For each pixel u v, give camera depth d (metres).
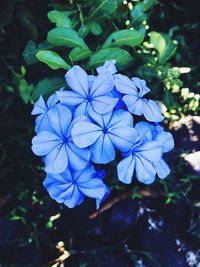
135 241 0.22
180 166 0.23
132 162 0.14
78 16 0.19
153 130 0.15
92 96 0.15
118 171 0.14
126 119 0.14
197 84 0.24
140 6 0.20
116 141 0.14
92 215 0.23
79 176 0.15
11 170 0.25
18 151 0.25
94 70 0.19
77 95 0.15
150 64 0.21
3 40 0.23
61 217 0.23
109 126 0.14
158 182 0.23
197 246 0.22
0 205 0.24
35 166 0.25
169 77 0.20
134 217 0.22
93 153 0.14
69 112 0.14
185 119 0.23
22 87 0.23
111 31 0.20
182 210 0.22
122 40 0.18
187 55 0.25
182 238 0.22
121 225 0.22
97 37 0.20
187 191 0.23
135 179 0.23
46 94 0.19
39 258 0.22
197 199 0.23
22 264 0.22
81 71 0.15
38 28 0.23
